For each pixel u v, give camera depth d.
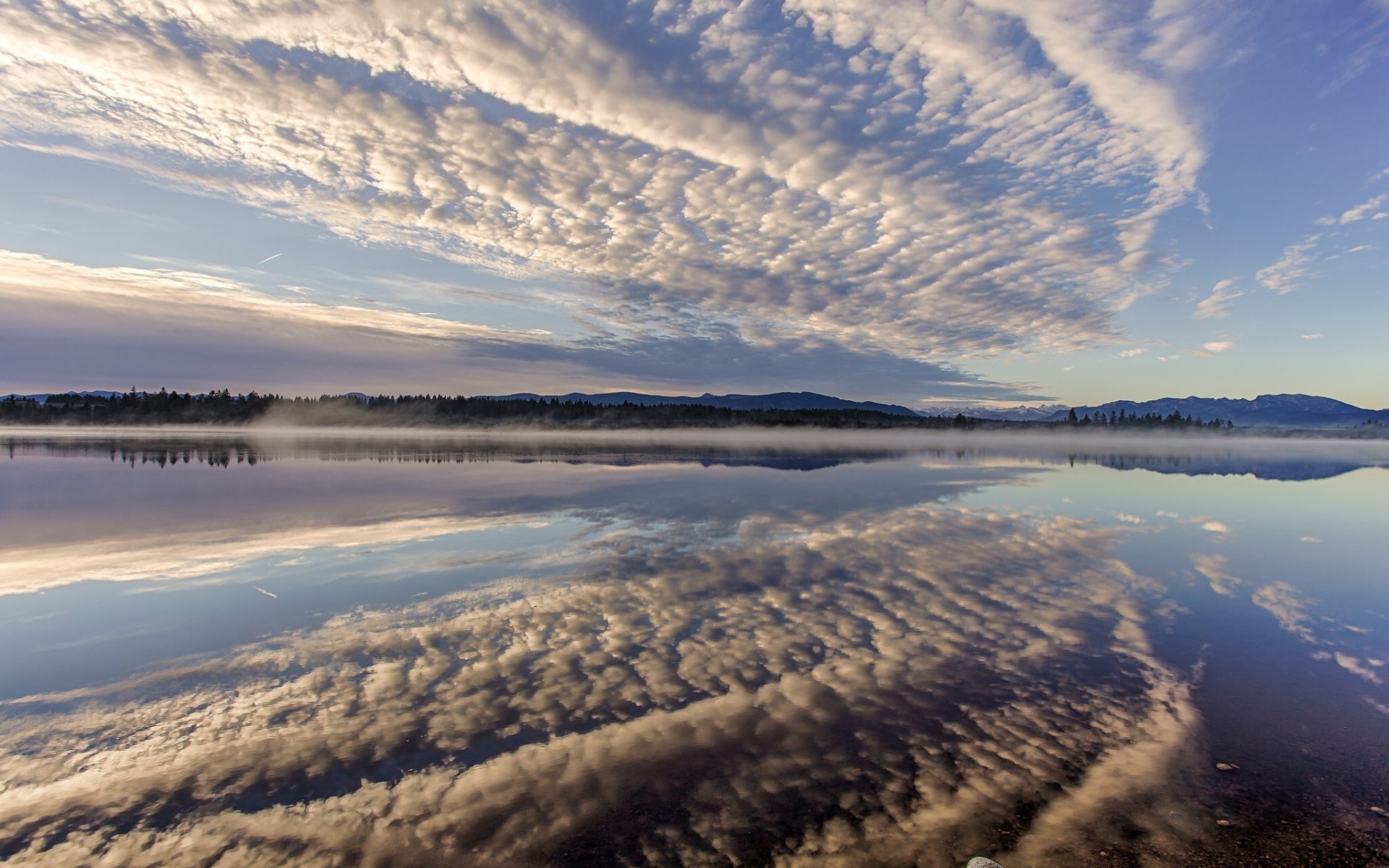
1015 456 51.25
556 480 25.95
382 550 12.05
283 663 6.57
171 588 9.36
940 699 5.85
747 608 8.53
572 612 8.29
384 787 4.39
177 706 5.61
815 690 5.99
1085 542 13.38
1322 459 50.72
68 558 11.26
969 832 3.98
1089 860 3.75
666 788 4.40
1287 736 5.25
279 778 4.50
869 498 20.25
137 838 3.88
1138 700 5.87
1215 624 8.08
